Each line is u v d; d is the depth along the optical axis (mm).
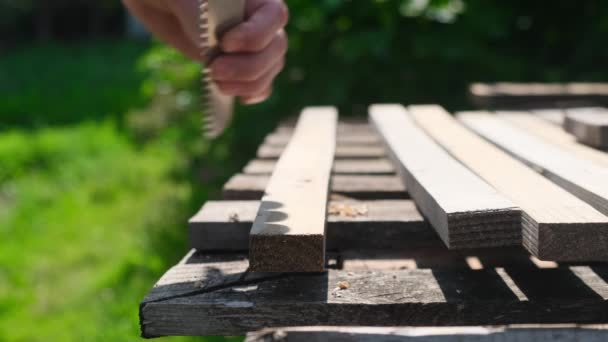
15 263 4699
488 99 3113
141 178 6305
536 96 3096
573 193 1400
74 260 4699
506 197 1230
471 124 2451
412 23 4398
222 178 5164
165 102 6109
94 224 5375
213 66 1382
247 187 1750
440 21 4367
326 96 4320
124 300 3912
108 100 10922
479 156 1758
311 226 1145
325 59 4473
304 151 1954
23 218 5625
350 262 1405
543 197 1229
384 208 1573
